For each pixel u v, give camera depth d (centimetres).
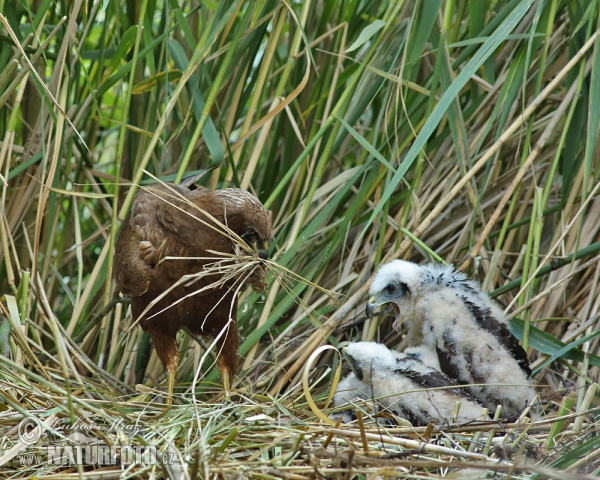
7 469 624
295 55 940
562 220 945
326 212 934
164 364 847
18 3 962
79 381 783
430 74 1018
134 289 816
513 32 987
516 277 1007
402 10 1004
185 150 937
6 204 978
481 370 805
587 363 828
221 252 812
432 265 884
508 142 1013
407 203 930
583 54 870
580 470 635
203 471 576
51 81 891
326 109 967
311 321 965
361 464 599
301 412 776
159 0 1183
